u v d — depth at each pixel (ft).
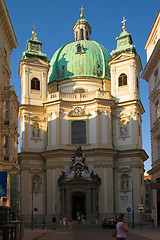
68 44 283.79
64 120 232.94
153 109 162.40
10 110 141.90
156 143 159.74
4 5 134.82
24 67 243.60
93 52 270.26
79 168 218.79
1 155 136.77
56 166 222.48
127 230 57.93
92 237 114.73
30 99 240.73
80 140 231.50
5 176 103.86
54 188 220.43
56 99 234.58
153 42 165.68
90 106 233.55
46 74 248.93
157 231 140.36
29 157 231.71
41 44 257.75
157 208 159.12
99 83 259.39
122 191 224.33
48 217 217.15
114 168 229.04
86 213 210.38
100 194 216.95
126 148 229.66
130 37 254.47
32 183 228.43
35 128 238.27
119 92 240.32
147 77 172.55
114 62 244.42
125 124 233.96
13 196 333.21
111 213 215.51
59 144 226.17
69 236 120.57
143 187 238.89
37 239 107.04
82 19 304.30
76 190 213.66
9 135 140.15
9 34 153.07
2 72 145.48
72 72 261.44
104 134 228.02
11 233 85.92
